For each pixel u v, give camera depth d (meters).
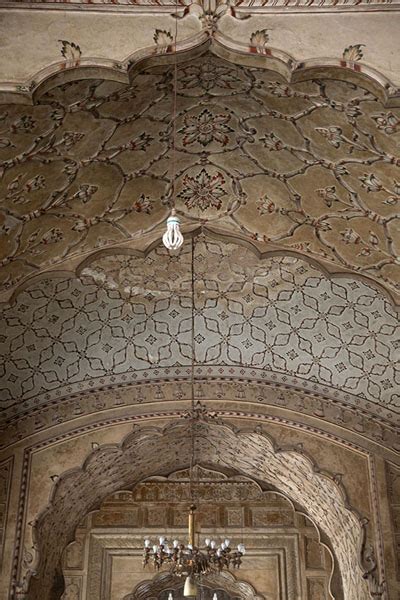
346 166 4.81
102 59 4.11
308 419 6.73
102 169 4.91
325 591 8.23
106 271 5.96
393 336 6.34
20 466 6.57
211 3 4.18
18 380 6.62
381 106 4.30
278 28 4.18
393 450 6.63
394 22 4.20
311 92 4.38
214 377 6.83
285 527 8.48
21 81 4.06
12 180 4.71
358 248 5.36
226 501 8.62
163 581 8.70
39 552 6.37
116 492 7.81
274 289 6.17
